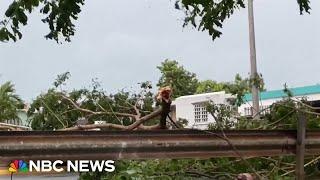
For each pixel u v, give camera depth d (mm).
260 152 3699
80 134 3162
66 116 7273
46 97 7301
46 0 6242
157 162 5137
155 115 5016
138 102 7852
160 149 3381
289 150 3785
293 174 5594
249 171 5402
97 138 3203
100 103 7703
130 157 3297
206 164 5586
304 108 6277
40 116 7234
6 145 2986
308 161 5340
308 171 5355
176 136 3428
